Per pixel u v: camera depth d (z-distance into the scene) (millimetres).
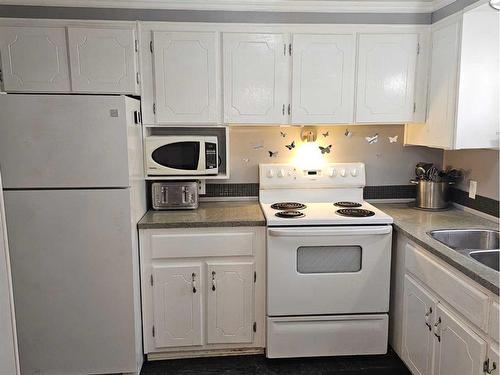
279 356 2326
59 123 1910
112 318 2109
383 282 2273
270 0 2314
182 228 2221
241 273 2287
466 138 2119
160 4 2293
